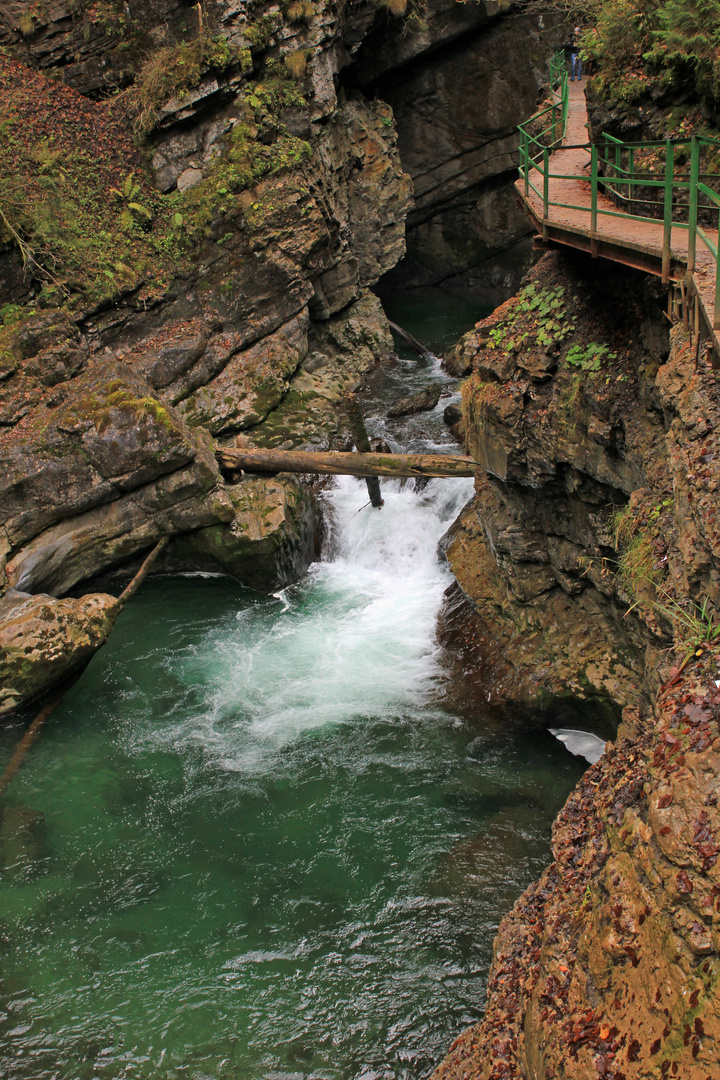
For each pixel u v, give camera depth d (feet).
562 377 28.45
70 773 31.14
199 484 42.37
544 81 76.59
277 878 26.11
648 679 22.86
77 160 52.75
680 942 11.56
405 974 22.81
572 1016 13.29
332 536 47.29
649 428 24.49
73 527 42.29
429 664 36.40
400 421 55.36
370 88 76.38
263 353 55.01
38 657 33.45
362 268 71.97
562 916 15.26
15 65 55.72
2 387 42.47
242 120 54.80
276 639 39.47
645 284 25.80
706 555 16.52
